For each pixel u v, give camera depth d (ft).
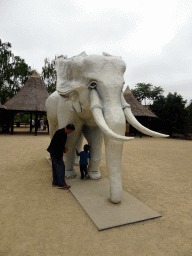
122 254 5.93
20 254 5.78
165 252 6.11
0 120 50.55
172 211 9.14
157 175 15.43
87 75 8.46
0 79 86.07
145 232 7.20
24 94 45.29
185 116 64.85
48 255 5.79
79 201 9.46
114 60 8.62
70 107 9.73
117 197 8.89
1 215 8.10
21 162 17.71
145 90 99.76
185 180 14.34
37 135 44.70
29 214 8.25
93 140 12.51
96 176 13.03
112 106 7.95
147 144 38.11
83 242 6.45
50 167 16.19
